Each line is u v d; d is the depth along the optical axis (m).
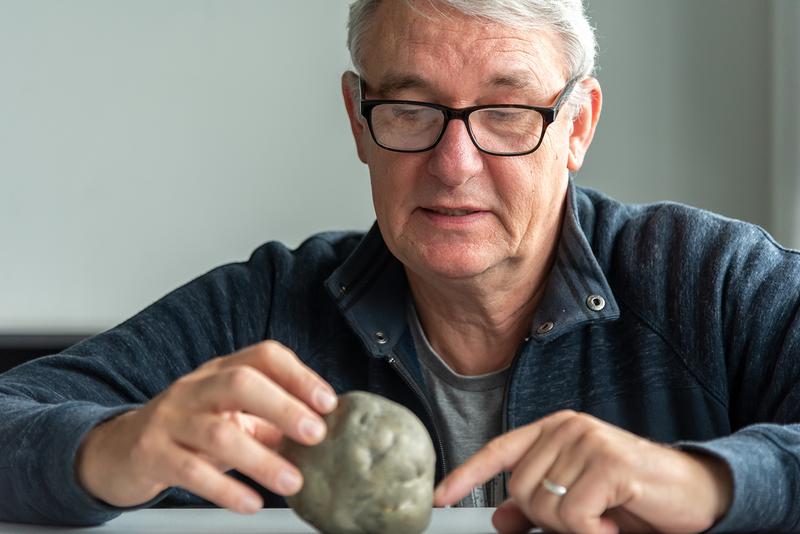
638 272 1.86
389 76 1.67
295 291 1.99
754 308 1.78
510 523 1.27
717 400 1.79
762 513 1.23
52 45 3.38
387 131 1.68
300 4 3.39
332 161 3.42
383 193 1.70
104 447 1.31
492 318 1.82
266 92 3.41
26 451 1.39
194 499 1.83
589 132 1.88
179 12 3.39
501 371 1.87
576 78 1.72
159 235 3.42
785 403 1.69
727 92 3.29
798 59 3.21
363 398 1.19
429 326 1.88
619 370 1.83
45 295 3.42
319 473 1.15
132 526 1.39
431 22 1.64
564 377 1.83
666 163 3.32
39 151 3.40
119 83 3.39
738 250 1.83
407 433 1.17
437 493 1.21
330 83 3.41
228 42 3.39
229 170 3.42
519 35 1.65
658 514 1.19
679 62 3.30
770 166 3.27
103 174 3.40
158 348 1.89
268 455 1.16
